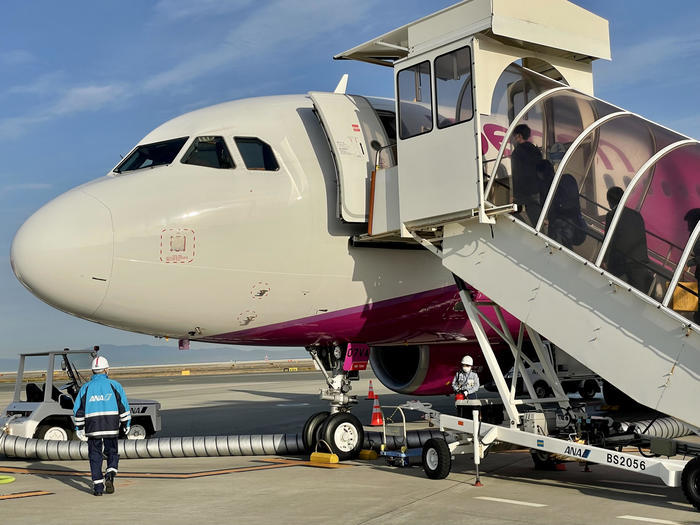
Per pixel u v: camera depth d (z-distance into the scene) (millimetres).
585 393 19828
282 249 11234
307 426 12438
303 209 11430
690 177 8875
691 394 7824
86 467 12156
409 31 10844
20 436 13867
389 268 12164
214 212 10789
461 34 10102
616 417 12656
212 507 8312
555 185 9156
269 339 12000
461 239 10188
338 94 12453
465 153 9836
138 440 13094
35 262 10055
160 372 82312
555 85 11008
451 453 10008
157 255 10398
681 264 8031
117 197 10531
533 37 10227
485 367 15977
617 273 8492
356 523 7391
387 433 11508
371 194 11375
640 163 9078
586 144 9391
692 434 14680
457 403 11016
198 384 45250
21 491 9688
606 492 9008
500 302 9664
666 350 8055
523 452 12984
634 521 7363
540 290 9227
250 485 9750
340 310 11977
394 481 9906
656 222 8672
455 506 8172
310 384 41000
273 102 12438
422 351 14766
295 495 8961
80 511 8195
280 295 11398
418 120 10547
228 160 11367
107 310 10461
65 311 10641
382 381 15508
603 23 11359
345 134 11703
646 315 8250
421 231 10945
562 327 8961
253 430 18031
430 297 12594
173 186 10828
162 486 9836
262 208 11117
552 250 9141
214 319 11148
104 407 9328
